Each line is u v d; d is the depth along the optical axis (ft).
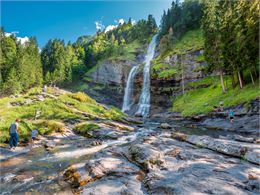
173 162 30.78
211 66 153.28
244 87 130.93
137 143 43.29
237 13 136.46
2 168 33.68
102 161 31.71
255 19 120.47
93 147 49.96
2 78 245.86
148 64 283.79
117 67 306.14
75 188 25.07
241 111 101.91
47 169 32.96
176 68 236.84
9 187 25.91
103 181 24.93
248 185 21.88
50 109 96.02
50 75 306.35
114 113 125.49
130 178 25.81
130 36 480.23
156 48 355.97
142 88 259.39
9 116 73.36
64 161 37.37
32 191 24.66
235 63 132.16
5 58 261.44
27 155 42.27
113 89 294.46
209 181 23.06
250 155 32.53
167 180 23.82
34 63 283.79
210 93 173.68
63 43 423.64
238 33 129.29
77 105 114.42
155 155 33.58
